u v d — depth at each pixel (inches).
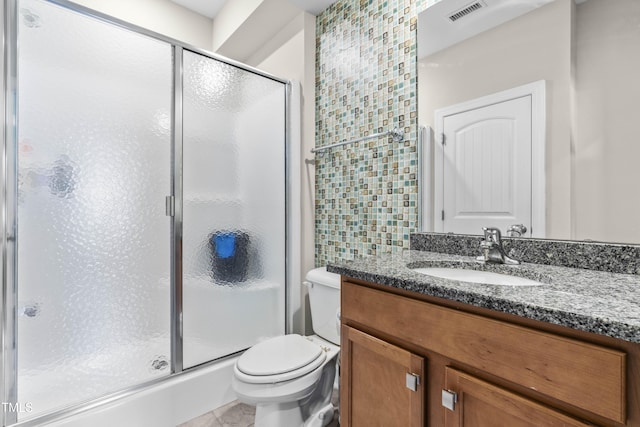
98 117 52.2
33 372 46.8
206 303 64.1
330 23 74.4
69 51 49.6
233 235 68.1
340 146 71.7
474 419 27.8
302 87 76.9
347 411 39.9
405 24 58.6
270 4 73.9
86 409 50.1
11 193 44.9
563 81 39.9
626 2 35.6
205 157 64.2
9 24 44.7
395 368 34.3
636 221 35.1
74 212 50.2
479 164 48.0
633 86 35.2
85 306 51.1
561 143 40.1
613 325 20.0
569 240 39.4
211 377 62.1
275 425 49.3
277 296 75.4
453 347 29.1
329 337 62.1
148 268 57.2
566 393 22.5
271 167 74.7
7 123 44.5
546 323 23.9
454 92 51.1
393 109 60.5
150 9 87.4
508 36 45.1
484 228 44.1
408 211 57.9
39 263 47.2
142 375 56.3
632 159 35.2
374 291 36.5
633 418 20.1
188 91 61.9
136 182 55.9
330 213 74.4
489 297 26.2
